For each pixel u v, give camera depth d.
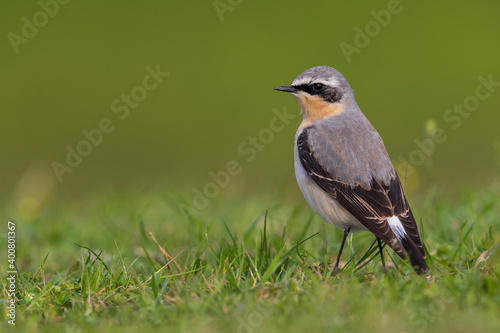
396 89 27.86
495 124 25.78
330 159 9.98
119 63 29.17
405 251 9.02
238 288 8.23
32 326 7.75
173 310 7.81
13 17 29.52
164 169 25.53
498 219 11.39
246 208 13.76
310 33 29.77
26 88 28.58
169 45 29.73
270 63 28.95
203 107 28.36
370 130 10.35
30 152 26.75
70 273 9.82
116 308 8.05
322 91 10.69
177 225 12.71
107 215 13.99
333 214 9.98
